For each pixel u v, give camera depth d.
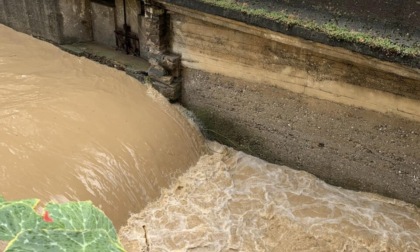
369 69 5.09
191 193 5.59
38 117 5.28
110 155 5.22
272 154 6.38
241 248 4.95
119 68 7.12
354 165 5.78
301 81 5.64
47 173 4.73
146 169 5.43
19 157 4.75
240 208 5.41
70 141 5.14
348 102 5.45
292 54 5.52
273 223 5.26
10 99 5.57
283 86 5.82
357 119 5.49
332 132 5.73
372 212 5.45
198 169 5.98
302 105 5.80
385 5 4.64
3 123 5.09
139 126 5.73
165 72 6.52
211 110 6.62
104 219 1.34
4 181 4.47
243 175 5.96
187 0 5.55
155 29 6.22
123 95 6.14
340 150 5.79
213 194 5.59
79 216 1.30
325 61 5.33
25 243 1.13
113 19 7.32
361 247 5.03
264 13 5.08
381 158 5.55
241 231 5.13
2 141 4.85
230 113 6.46
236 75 6.13
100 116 5.60
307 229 5.17
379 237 5.09
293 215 5.34
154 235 4.96
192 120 6.64
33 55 6.70
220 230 5.12
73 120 5.40
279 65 5.70
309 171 6.16
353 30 4.72
